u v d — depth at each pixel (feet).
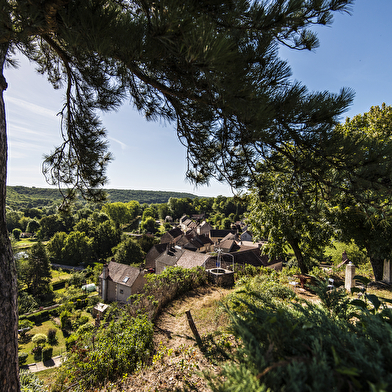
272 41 7.78
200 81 8.37
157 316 25.91
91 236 195.42
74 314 89.97
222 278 35.45
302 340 5.11
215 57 5.74
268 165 11.16
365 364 4.08
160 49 7.74
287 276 35.09
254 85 6.97
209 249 171.42
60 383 17.53
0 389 7.45
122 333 20.03
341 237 33.47
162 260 96.58
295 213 33.99
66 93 14.19
